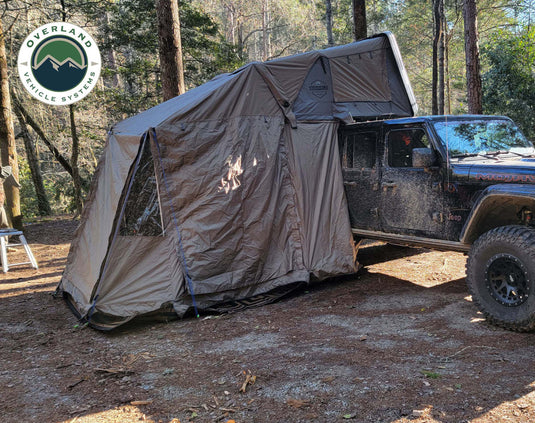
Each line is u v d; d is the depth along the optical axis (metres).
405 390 3.20
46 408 3.30
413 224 5.46
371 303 5.39
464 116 5.61
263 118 6.05
